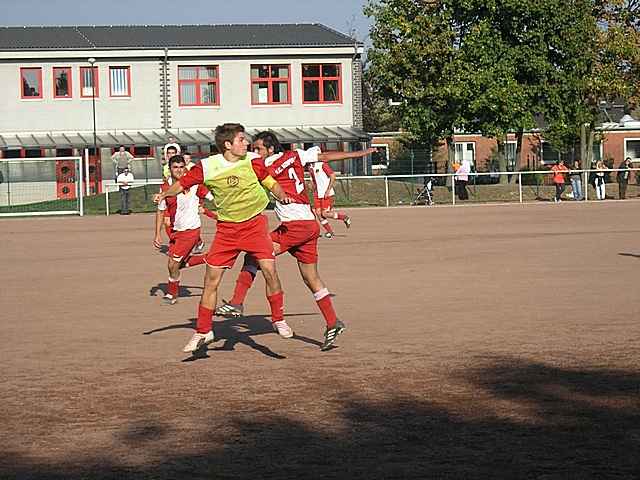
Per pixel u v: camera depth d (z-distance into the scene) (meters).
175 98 53.31
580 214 32.41
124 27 58.84
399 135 60.38
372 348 9.37
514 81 44.84
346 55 54.28
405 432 6.36
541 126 62.47
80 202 39.78
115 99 52.84
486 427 6.43
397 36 46.66
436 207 40.00
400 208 39.78
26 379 8.32
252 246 9.05
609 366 8.23
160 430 6.58
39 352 9.57
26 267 18.56
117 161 49.25
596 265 16.53
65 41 53.44
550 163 62.50
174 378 8.23
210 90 53.78
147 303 13.25
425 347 9.33
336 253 20.00
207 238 25.23
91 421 6.87
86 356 9.32
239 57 53.56
